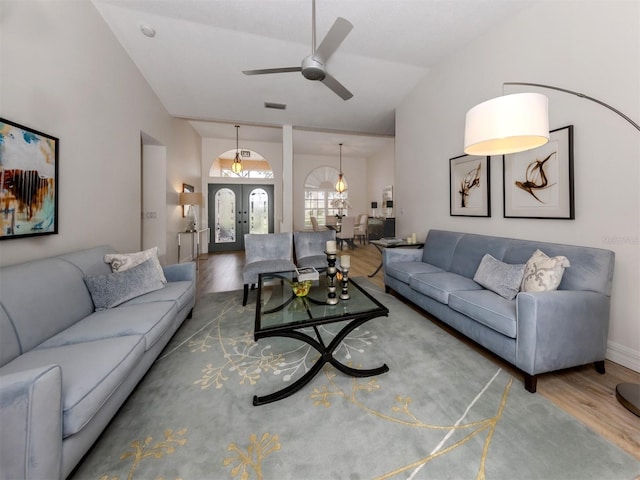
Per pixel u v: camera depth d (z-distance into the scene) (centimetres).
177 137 498
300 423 136
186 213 563
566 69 213
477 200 301
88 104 241
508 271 209
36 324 143
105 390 115
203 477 108
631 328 181
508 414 140
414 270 297
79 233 231
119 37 288
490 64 280
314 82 384
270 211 769
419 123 396
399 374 177
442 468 111
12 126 165
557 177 220
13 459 82
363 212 952
